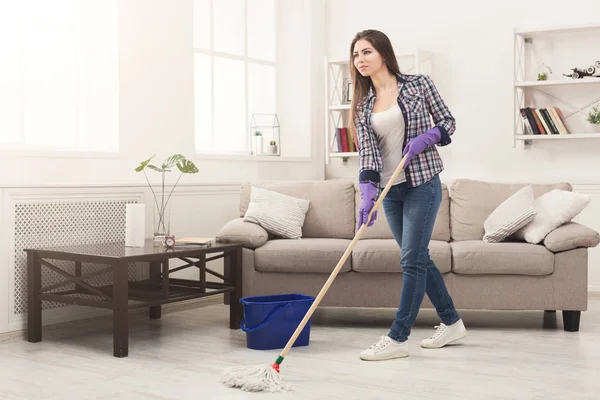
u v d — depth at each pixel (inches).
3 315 149.8
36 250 148.3
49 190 157.5
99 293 138.8
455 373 121.0
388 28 236.2
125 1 175.9
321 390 111.0
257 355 135.2
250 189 188.7
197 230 195.5
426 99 130.5
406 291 130.2
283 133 243.4
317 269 161.6
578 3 209.0
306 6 239.1
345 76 242.7
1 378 119.8
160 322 169.8
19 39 158.6
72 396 109.1
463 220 176.9
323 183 187.6
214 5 215.6
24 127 159.9
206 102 212.2
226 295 169.8
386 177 131.4
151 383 115.9
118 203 173.5
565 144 211.9
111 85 175.3
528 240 162.4
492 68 220.8
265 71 236.5
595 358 131.6
